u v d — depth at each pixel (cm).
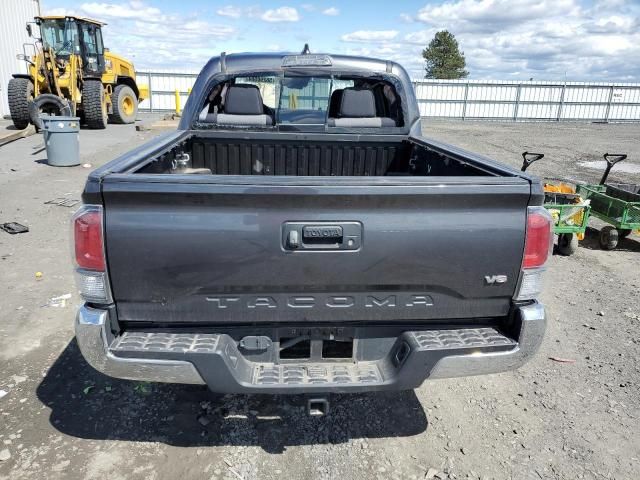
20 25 2062
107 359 217
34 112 1492
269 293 224
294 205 212
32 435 279
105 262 212
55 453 266
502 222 224
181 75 2827
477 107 3086
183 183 205
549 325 421
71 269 512
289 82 418
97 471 255
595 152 1605
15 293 454
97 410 301
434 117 3102
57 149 1038
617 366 361
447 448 279
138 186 204
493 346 231
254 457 268
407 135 432
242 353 238
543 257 230
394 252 220
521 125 2750
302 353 251
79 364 348
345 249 218
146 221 210
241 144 421
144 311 223
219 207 210
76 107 1661
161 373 221
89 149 1284
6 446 270
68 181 920
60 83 1577
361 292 228
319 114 427
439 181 217
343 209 214
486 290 232
